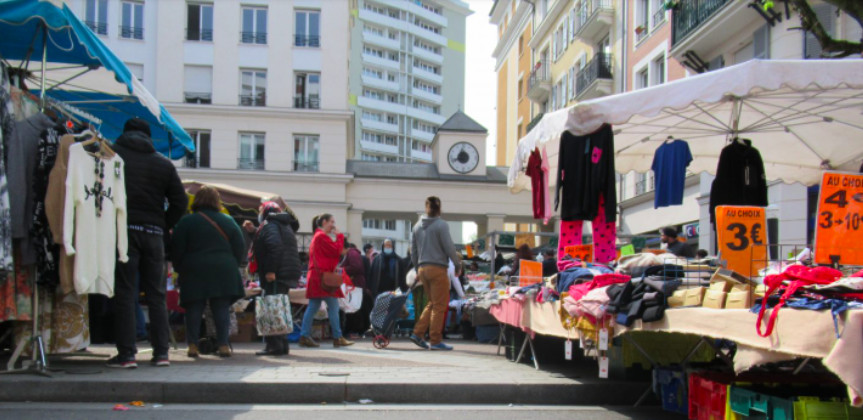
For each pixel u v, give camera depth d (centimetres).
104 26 3556
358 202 3516
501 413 580
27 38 770
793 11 1547
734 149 799
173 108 3512
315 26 3697
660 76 2459
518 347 852
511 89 4644
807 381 502
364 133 10856
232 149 3541
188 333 808
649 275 525
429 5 11969
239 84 3622
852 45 1030
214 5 3634
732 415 468
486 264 1945
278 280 892
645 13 2600
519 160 864
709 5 1838
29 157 621
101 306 776
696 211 2148
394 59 11306
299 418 542
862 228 502
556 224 3300
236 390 601
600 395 639
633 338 616
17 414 530
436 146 3631
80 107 979
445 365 779
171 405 581
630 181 2706
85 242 620
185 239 793
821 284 388
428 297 1026
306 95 3666
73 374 627
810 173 989
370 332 1460
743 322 414
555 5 3544
